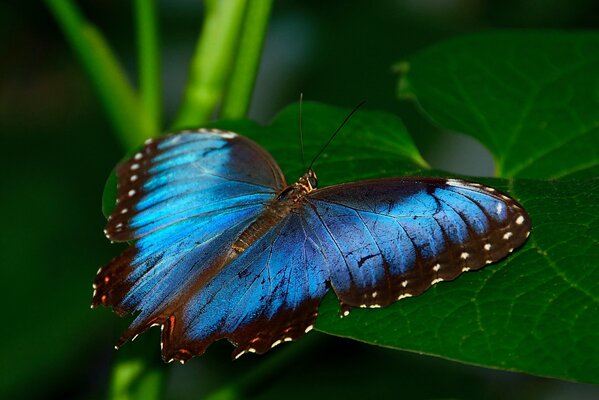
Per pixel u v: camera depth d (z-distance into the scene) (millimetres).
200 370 1065
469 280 836
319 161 883
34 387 1010
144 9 890
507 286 833
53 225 1058
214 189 871
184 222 864
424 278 834
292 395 1015
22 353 1012
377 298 834
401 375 1029
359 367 1027
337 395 1017
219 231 863
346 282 840
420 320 828
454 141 1180
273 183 873
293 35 1232
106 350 1022
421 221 838
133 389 872
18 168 1086
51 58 1151
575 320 820
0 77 1139
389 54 1173
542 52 934
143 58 892
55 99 1152
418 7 1207
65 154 1097
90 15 1212
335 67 1184
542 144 896
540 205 856
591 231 843
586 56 929
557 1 1146
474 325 824
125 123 891
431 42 1178
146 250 858
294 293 843
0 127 1123
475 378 1043
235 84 897
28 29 1128
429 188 842
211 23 896
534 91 918
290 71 1216
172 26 1275
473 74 927
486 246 832
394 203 844
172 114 1298
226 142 877
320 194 856
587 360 810
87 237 1055
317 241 849
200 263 855
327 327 832
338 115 903
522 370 811
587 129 899
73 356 1017
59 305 1024
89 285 1034
